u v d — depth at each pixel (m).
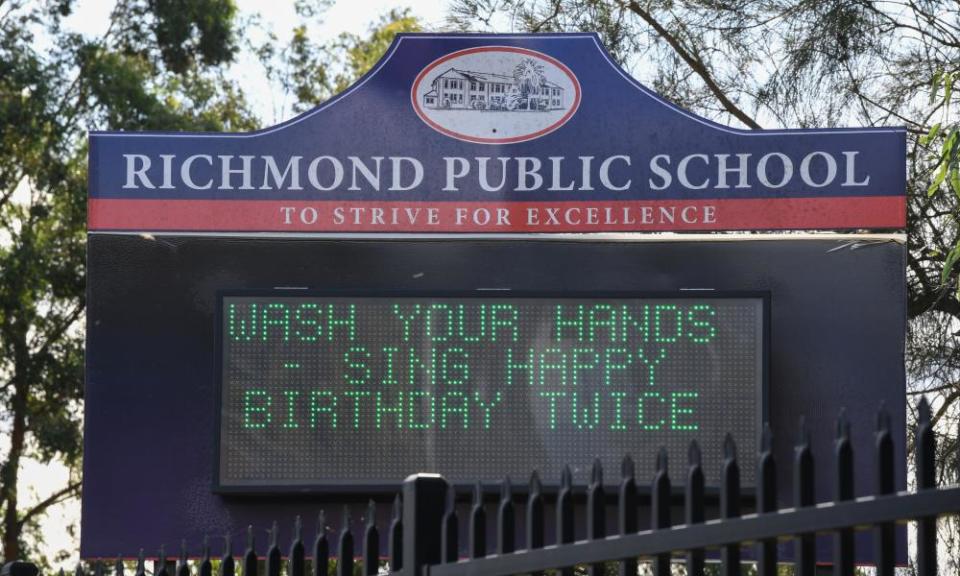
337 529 9.62
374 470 9.45
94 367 9.84
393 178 10.04
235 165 10.06
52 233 24.89
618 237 9.90
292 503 9.67
